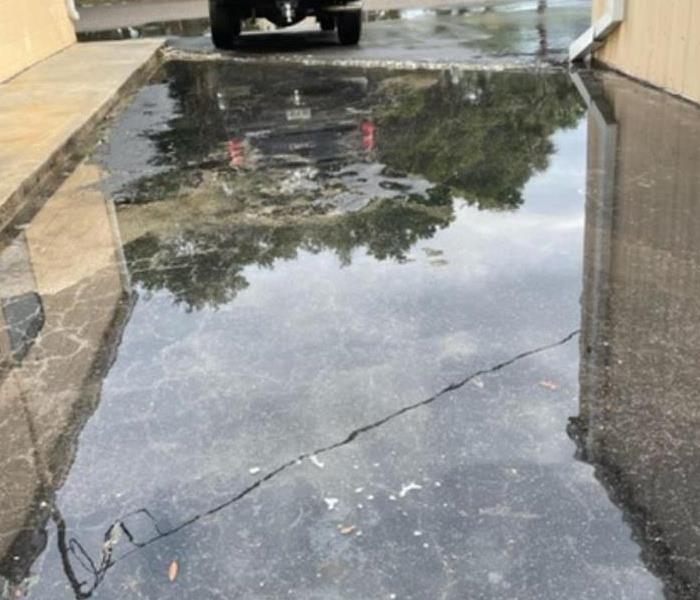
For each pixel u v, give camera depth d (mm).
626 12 6891
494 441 2113
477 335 2689
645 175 4273
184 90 7891
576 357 2512
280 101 7004
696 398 2258
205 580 1704
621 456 2021
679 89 6000
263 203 4250
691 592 1597
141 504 1952
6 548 1831
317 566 1723
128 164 5207
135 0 20016
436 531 1802
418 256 3418
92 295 3215
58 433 2271
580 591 1614
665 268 3123
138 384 2508
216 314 2973
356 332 2760
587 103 6090
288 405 2336
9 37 8555
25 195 4535
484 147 5109
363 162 4938
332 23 11555
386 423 2223
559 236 3531
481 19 11875
